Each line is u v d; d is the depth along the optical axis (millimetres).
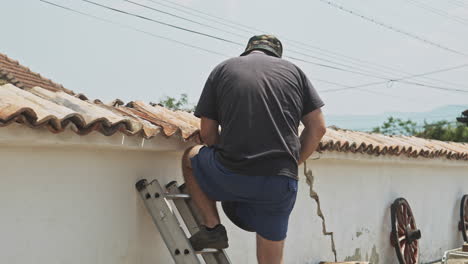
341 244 7941
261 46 4398
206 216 4355
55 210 4148
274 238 4188
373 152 7910
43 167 4055
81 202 4340
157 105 6059
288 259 6887
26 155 3936
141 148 4590
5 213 3814
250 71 4082
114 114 4465
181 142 5008
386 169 9062
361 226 8414
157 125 4887
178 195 4652
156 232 5051
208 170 4102
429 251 10180
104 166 4527
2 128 3496
